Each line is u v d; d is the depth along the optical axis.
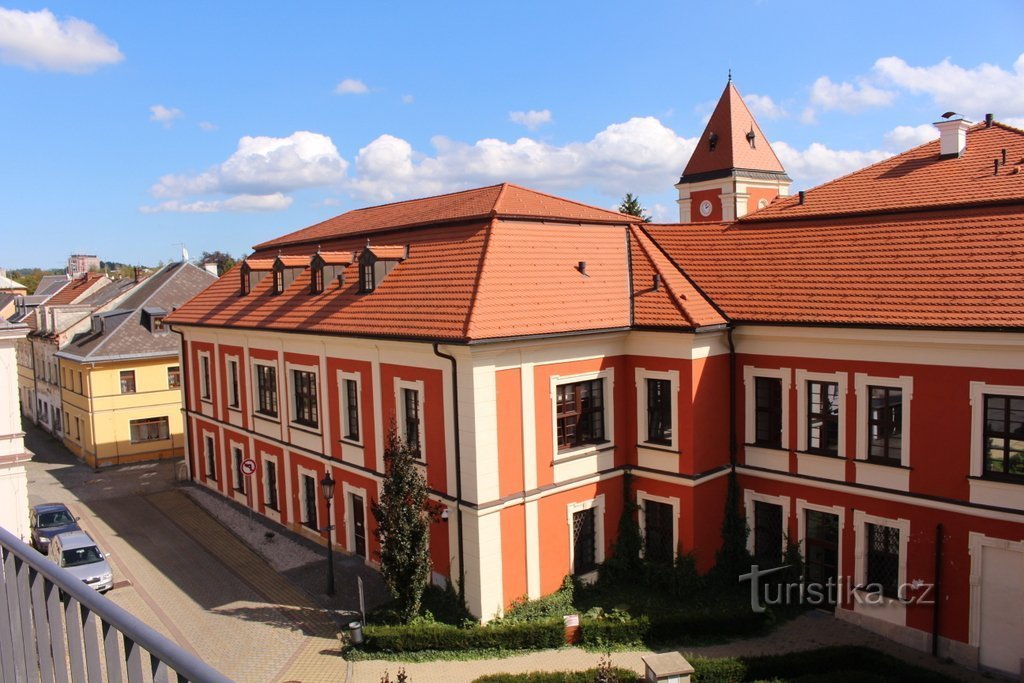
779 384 21.75
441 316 20.52
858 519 20.06
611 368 22.58
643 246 25.03
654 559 22.75
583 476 21.98
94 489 36.75
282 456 28.94
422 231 25.56
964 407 17.92
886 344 19.08
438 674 17.97
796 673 17.75
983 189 20.45
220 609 22.08
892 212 21.55
